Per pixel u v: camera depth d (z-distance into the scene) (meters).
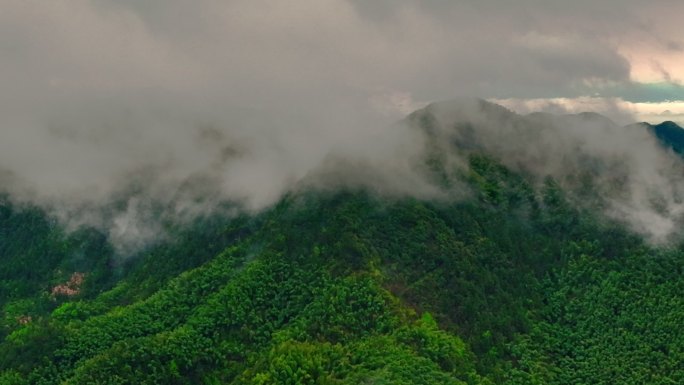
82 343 142.25
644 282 156.88
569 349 144.88
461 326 138.38
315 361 117.19
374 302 131.50
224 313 139.62
